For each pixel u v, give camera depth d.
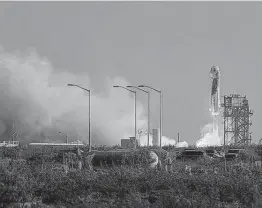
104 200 51.88
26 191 55.03
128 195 52.47
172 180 58.00
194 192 51.72
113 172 65.06
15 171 69.25
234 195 53.34
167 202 47.69
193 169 83.56
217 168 83.25
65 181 57.25
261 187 56.56
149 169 73.50
